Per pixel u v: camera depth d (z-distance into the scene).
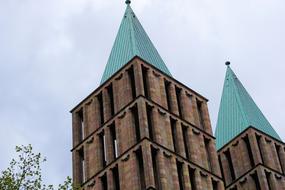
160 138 96.50
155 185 91.38
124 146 97.00
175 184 92.62
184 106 107.25
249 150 117.94
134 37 113.56
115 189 95.12
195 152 101.62
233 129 121.56
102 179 98.06
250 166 115.44
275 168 115.06
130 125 97.88
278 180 113.81
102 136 103.62
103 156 101.88
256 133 118.06
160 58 113.00
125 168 94.44
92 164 101.19
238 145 119.00
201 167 99.75
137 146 94.38
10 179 57.69
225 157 120.31
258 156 114.12
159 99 102.75
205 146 105.88
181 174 96.31
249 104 126.25
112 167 96.44
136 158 93.94
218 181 101.31
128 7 123.62
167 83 107.75
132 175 92.19
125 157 95.00
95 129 104.56
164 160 94.38
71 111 111.50
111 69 111.19
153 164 93.94
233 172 119.00
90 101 109.31
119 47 114.06
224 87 130.12
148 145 93.06
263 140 117.62
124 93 103.00
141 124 95.75
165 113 101.38
